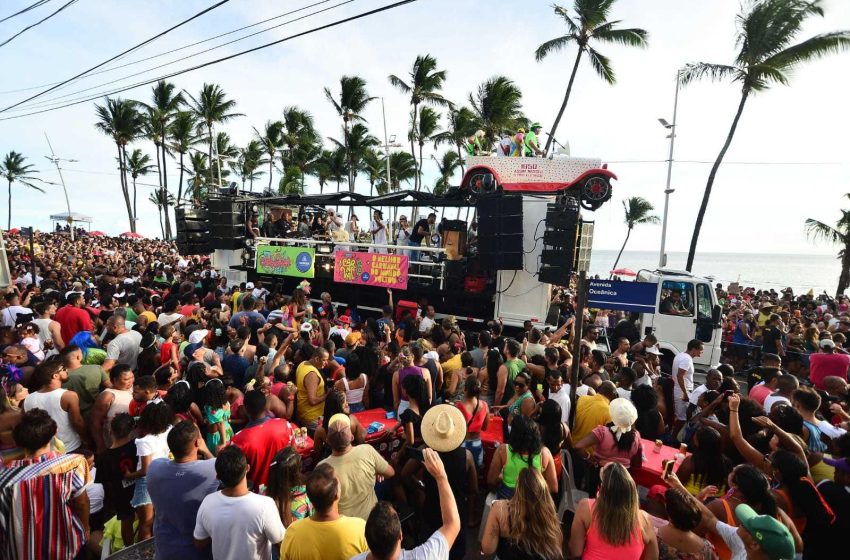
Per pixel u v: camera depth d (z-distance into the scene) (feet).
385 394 21.17
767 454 14.08
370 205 45.19
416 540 14.42
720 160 66.13
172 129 156.97
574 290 45.96
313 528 8.60
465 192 36.76
